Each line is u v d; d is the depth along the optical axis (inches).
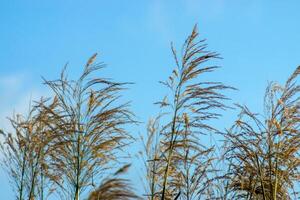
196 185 488.4
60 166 497.0
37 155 533.6
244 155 453.7
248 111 448.1
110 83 514.9
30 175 534.0
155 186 522.9
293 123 442.0
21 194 532.1
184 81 432.1
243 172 461.7
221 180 476.4
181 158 480.4
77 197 488.1
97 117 508.1
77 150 498.3
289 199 442.3
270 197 432.8
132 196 435.5
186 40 434.9
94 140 502.9
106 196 430.3
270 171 431.8
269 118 446.6
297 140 434.9
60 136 506.9
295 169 434.0
